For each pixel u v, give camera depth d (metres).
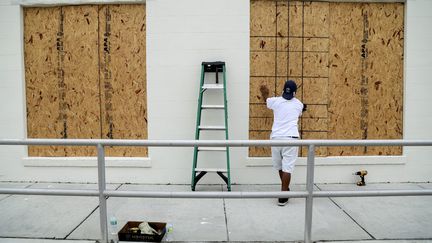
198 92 6.23
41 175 6.44
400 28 6.35
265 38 6.27
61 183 6.40
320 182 6.37
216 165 6.31
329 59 6.34
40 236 4.30
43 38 6.39
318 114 6.34
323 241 4.16
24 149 6.43
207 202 5.49
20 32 6.30
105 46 6.36
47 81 6.44
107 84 6.40
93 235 4.33
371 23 6.34
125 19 6.32
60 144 3.86
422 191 3.90
